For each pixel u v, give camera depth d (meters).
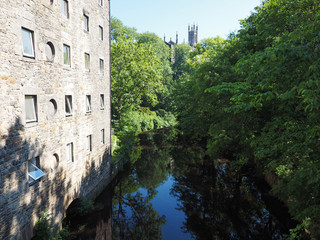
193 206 16.08
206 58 24.78
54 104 10.31
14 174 7.66
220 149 18.50
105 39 17.09
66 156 11.31
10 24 7.43
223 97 14.56
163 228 13.27
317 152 6.67
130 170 22.97
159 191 18.56
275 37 11.04
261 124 12.31
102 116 16.53
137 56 31.72
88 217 13.10
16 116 7.77
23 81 8.09
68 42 11.35
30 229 8.48
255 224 13.75
